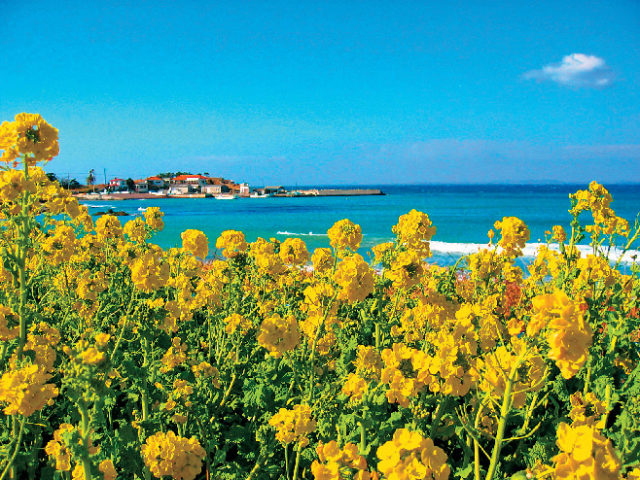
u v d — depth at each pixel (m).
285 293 5.78
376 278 4.80
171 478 3.13
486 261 5.53
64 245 5.51
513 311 5.80
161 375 3.98
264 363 4.23
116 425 4.35
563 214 67.81
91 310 5.28
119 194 157.62
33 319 3.99
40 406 2.69
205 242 6.47
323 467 2.23
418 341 4.25
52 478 3.17
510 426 3.60
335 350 4.70
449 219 62.00
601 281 4.70
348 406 3.24
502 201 114.75
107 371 2.36
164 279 4.02
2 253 3.58
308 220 66.25
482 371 2.69
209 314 5.39
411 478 1.76
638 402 3.03
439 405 3.04
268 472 3.37
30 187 3.75
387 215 74.62
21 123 3.69
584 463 1.67
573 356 1.95
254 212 88.00
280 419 2.98
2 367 3.53
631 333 4.61
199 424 3.64
